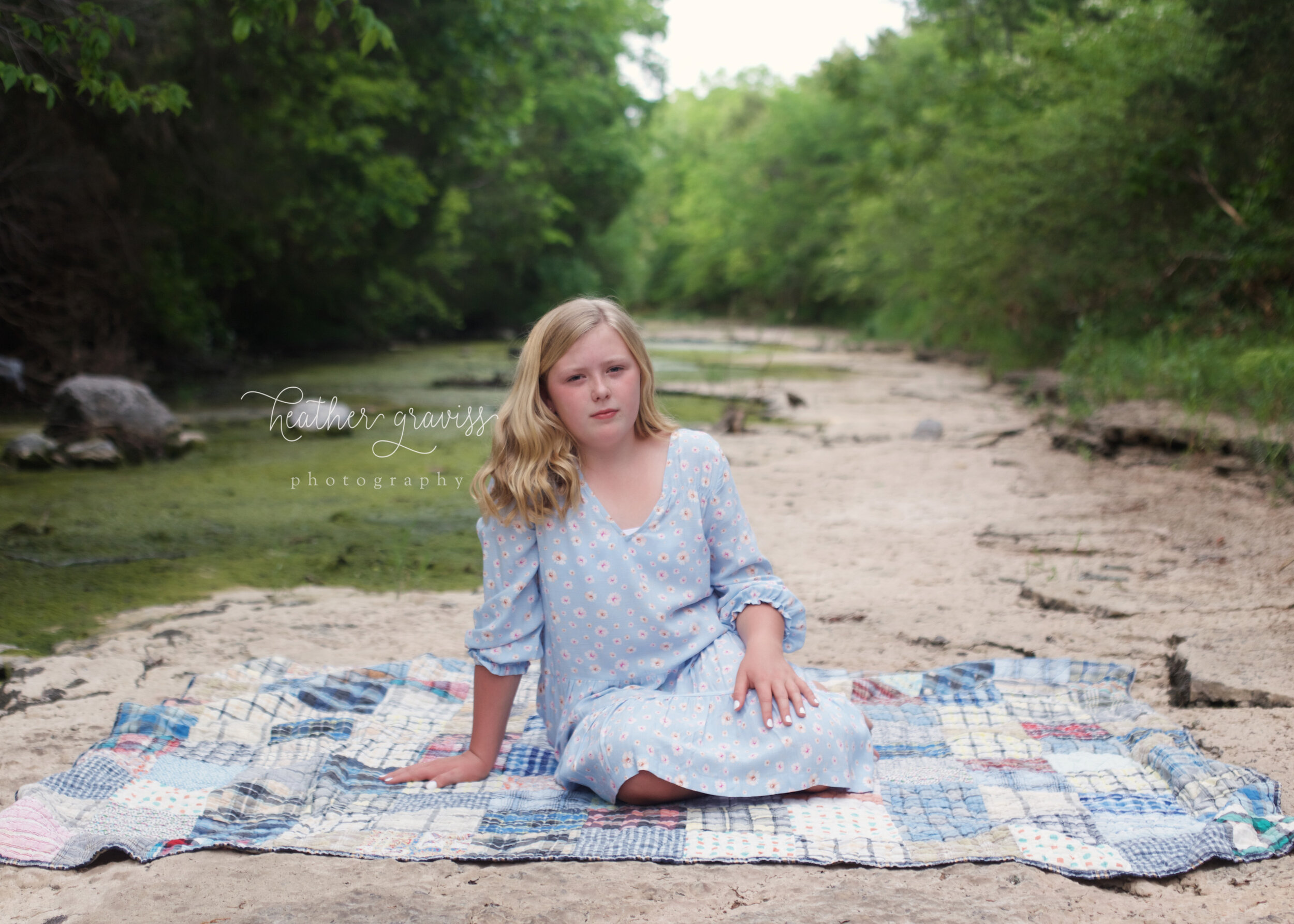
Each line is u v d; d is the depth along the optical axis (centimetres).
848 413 1083
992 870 202
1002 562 475
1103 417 777
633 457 250
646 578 247
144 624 395
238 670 323
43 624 394
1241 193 1037
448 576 470
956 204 1633
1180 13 1111
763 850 211
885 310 2597
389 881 202
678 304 4572
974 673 315
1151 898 192
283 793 242
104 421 789
